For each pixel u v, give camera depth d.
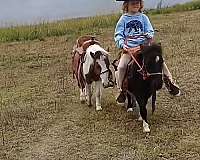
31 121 5.27
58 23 12.43
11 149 4.55
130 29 4.66
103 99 5.75
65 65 8.04
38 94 6.34
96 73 5.03
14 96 6.33
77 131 4.84
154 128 4.70
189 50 7.96
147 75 4.33
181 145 4.29
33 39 11.09
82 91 5.70
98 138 4.61
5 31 11.58
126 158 4.13
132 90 4.57
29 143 4.67
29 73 7.73
